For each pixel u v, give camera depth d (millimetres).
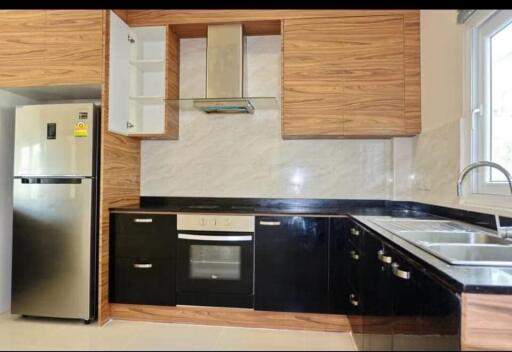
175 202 3264
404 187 2912
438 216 2344
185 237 2623
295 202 3150
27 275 2633
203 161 3248
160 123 3230
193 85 3252
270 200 3174
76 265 2586
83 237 2578
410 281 1243
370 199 3088
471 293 934
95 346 2240
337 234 2496
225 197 3227
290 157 3166
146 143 3293
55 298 2605
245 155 3211
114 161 2785
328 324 2520
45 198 2615
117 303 2697
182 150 3266
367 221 2064
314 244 2518
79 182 2588
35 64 2672
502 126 1849
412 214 2477
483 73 1945
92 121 2590
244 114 3207
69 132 2598
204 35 3170
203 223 2611
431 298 1081
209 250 2627
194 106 2953
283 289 2541
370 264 1820
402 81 2693
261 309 2557
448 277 994
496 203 1806
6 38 2705
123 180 2951
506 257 1426
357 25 2727
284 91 2770
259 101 2881
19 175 2643
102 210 2621
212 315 2635
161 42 3229
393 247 1440
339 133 2734
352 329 2348
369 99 2709
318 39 2752
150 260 2664
